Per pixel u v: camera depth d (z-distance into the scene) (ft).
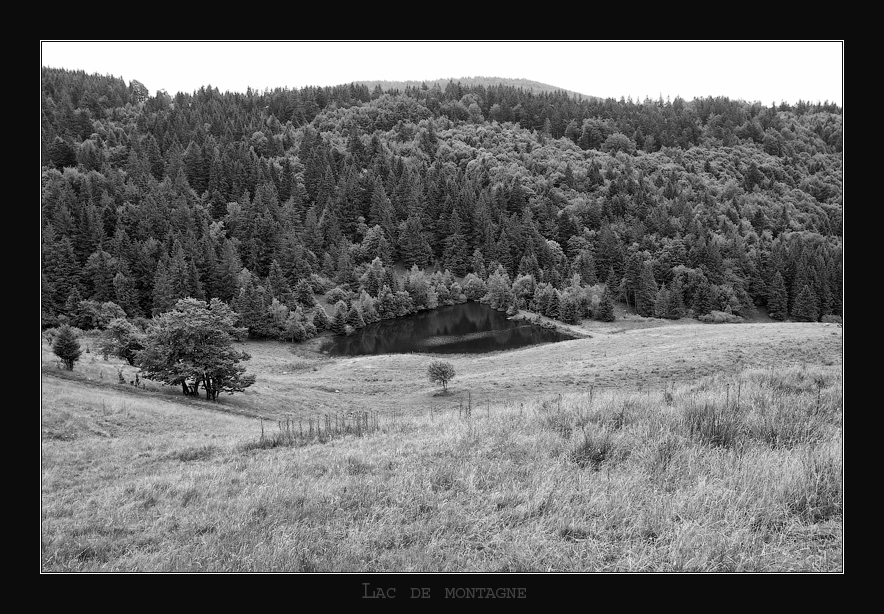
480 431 47.01
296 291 412.36
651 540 25.45
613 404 50.21
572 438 39.52
